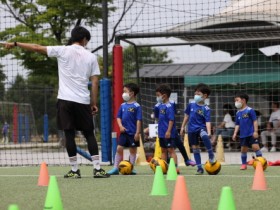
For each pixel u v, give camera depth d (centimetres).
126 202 784
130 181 1076
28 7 3094
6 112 3603
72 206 750
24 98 3734
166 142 1364
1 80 2866
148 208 728
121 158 1333
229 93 2733
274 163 1595
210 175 1242
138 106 1337
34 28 3170
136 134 1321
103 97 1698
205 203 766
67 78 1123
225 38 2217
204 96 1322
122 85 1706
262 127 2627
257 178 931
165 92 1366
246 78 2636
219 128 2544
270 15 2273
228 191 626
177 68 2823
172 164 1143
